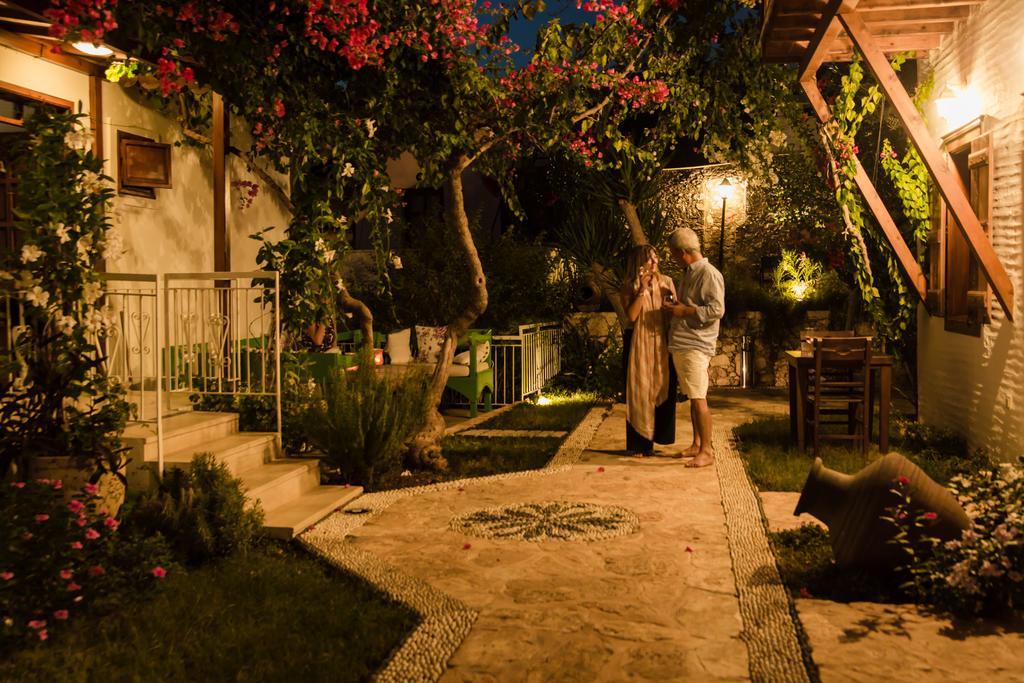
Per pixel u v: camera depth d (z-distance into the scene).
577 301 15.00
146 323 7.98
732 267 16.17
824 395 8.27
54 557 4.13
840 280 14.69
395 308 13.73
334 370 7.21
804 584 4.57
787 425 9.66
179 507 5.09
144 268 8.16
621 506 6.34
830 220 13.93
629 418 8.27
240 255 9.87
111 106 7.67
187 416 6.98
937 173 7.17
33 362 5.40
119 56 6.88
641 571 4.88
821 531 5.39
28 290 5.29
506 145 8.80
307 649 3.85
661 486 6.95
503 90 8.20
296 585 4.64
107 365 6.09
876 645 3.79
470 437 9.61
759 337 14.72
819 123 9.32
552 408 11.73
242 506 5.30
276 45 6.88
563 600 4.43
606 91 9.43
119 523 4.75
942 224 8.86
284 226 10.88
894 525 4.41
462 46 7.79
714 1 10.21
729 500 6.39
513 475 7.46
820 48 8.06
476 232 14.52
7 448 5.31
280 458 7.10
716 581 4.69
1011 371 7.21
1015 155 7.07
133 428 6.25
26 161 5.50
